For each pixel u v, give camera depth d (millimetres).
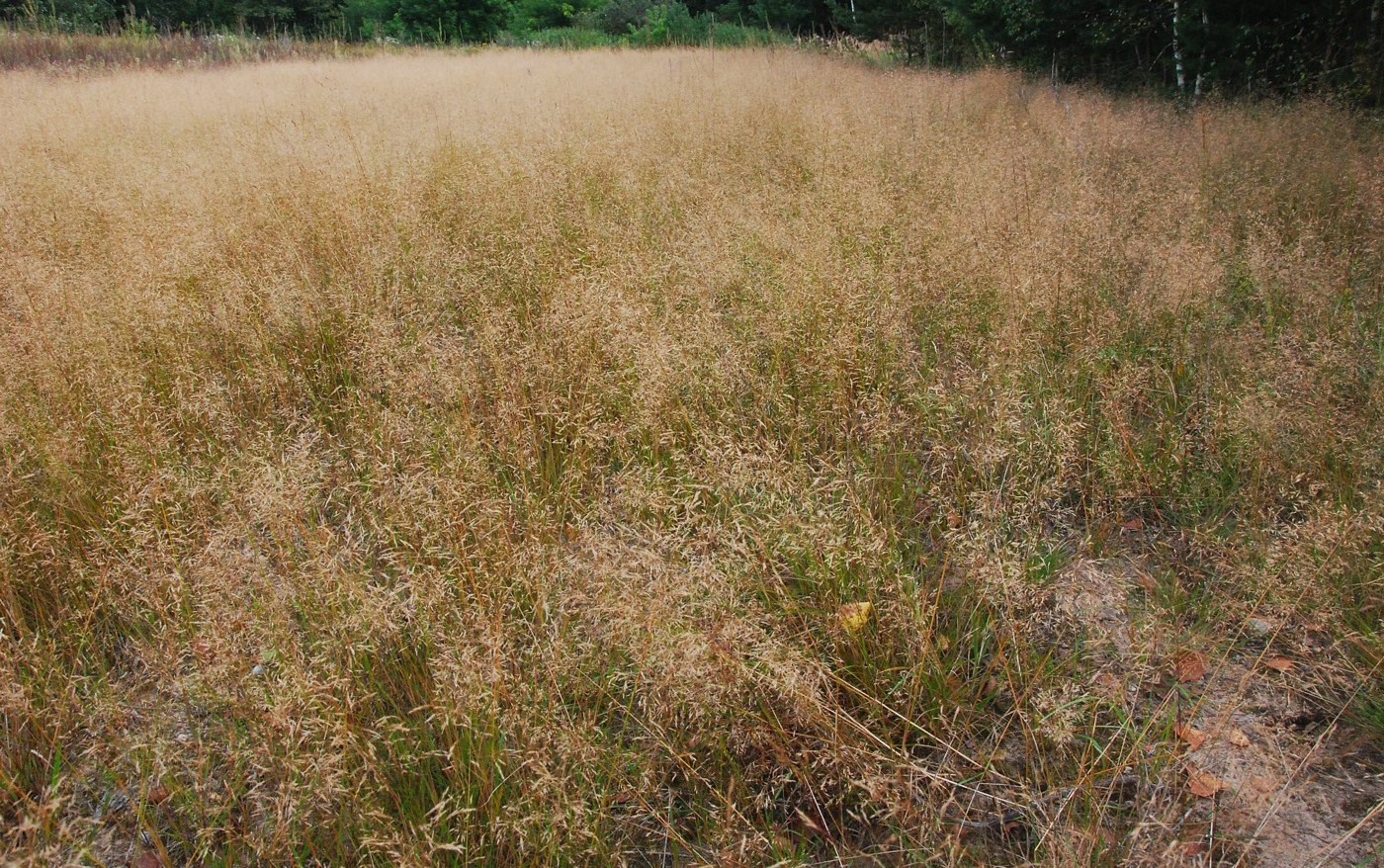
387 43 25453
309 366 4246
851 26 21328
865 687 2541
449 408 3668
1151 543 3236
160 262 4699
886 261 4715
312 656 2496
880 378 3918
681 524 2814
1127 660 2680
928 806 2182
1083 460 3570
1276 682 2633
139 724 2449
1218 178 6652
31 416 3408
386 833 2061
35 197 6176
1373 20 9945
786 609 2668
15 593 2805
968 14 15391
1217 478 3393
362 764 2250
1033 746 2418
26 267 4602
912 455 3510
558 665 2334
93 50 19109
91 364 3748
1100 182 6465
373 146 7266
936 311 4480
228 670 2258
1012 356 3746
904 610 2551
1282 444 3330
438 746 2363
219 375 4023
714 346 3852
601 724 2490
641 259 4746
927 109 9430
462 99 10680
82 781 2227
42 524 3035
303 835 2129
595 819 2137
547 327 4133
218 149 7629
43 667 2531
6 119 9125
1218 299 4508
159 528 2918
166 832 2258
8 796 2252
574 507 3205
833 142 7449
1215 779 2326
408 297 4598
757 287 4523
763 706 2410
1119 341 4125
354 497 3238
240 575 2570
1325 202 6027
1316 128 7863
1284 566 2709
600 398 3725
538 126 8336
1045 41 14227
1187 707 2572
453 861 2088
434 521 2781
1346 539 2707
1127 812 2240
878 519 3123
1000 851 2184
